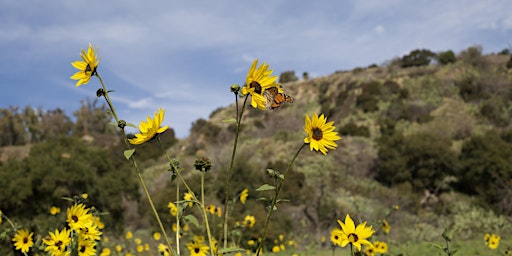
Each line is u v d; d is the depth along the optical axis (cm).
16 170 1382
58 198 1412
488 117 3158
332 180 2202
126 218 1658
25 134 6062
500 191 1734
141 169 2992
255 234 1096
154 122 223
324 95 4488
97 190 1548
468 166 1989
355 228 266
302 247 1162
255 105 215
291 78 5553
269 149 2816
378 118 3428
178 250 240
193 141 3666
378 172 2341
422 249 860
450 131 2880
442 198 1973
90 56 231
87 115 6462
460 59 4547
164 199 1310
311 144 228
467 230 1502
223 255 258
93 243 307
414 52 4719
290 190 1705
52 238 297
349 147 2617
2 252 641
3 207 1314
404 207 1908
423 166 2150
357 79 4478
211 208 534
